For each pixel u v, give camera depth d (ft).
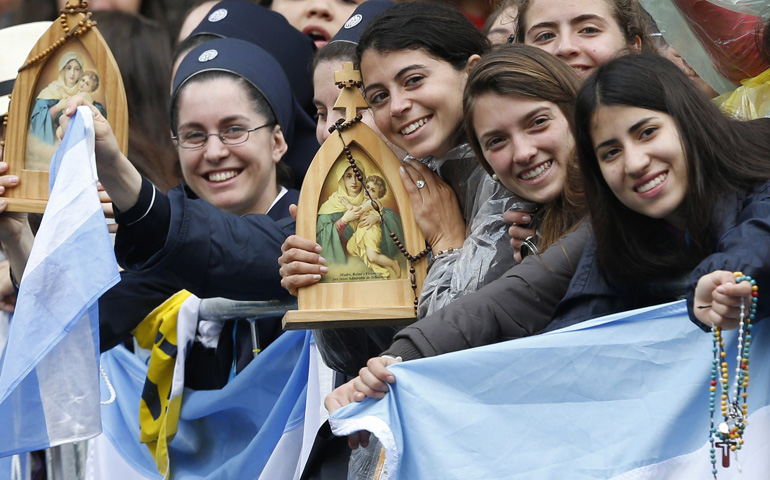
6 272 57.88
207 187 55.31
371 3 55.83
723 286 33.32
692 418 37.86
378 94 46.91
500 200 45.24
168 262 47.85
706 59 47.44
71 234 44.73
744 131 37.83
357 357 49.34
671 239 38.75
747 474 36.47
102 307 54.54
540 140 42.70
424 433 39.58
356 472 44.86
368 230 46.44
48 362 45.09
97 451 57.72
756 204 35.50
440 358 40.09
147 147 64.85
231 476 52.60
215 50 56.39
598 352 39.04
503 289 41.45
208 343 55.01
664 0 47.75
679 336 38.63
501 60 43.11
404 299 45.93
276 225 50.34
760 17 45.55
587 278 39.96
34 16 76.33
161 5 74.54
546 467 38.65
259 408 53.47
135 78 65.62
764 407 36.78
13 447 44.80
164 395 55.52
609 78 37.78
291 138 57.98
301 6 67.21
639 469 37.91
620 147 37.58
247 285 49.26
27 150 51.72
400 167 47.01
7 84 57.31
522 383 39.42
